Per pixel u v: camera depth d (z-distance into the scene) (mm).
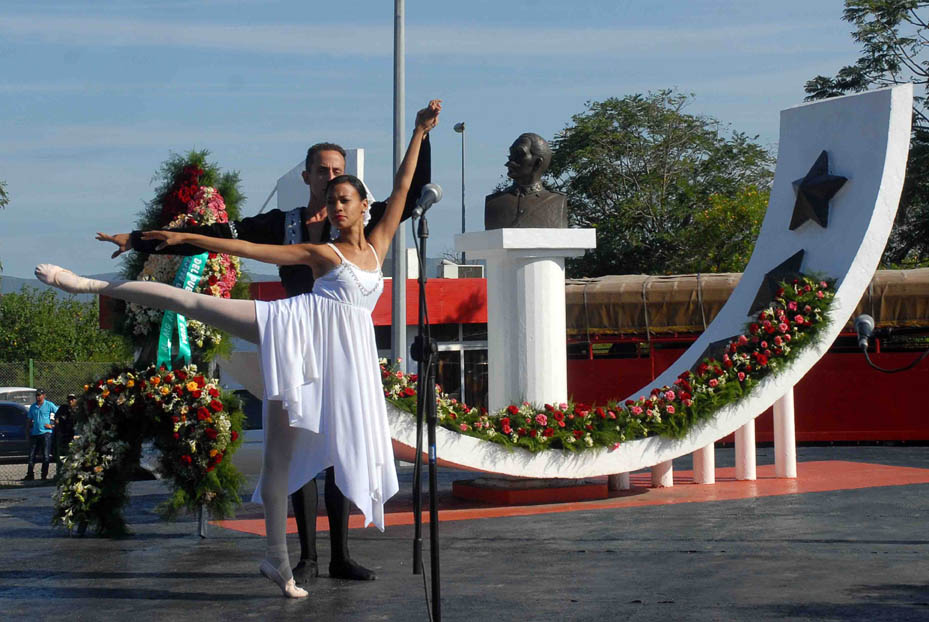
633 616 6098
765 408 11867
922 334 20625
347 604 6578
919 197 37438
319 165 7586
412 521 10344
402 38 18000
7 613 6523
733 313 12992
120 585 7367
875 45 37062
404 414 10297
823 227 12414
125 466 9672
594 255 43062
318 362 6480
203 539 9508
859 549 8289
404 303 18438
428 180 7168
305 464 6621
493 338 11844
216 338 9789
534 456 10867
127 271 9703
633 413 11391
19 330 43906
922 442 20531
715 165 44938
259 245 6480
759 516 10234
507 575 7473
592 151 43875
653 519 10156
